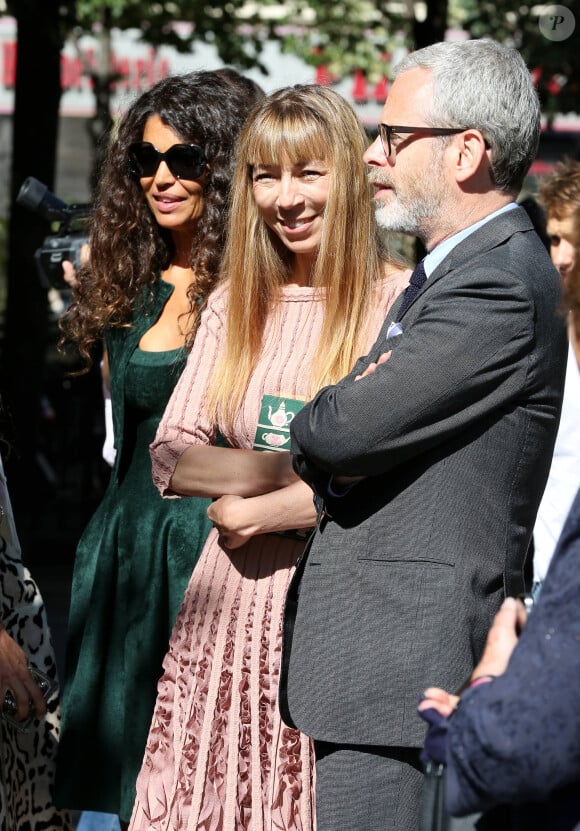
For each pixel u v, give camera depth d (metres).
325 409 2.93
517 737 2.02
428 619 2.87
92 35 15.87
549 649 2.04
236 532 3.39
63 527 12.89
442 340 2.85
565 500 4.36
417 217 3.06
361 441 2.86
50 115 10.98
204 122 4.22
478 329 2.84
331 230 3.46
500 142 2.98
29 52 10.86
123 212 4.33
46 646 3.96
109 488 4.38
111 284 4.32
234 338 3.55
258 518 3.38
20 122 10.94
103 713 4.19
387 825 2.95
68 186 27.97
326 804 3.01
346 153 3.46
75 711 4.19
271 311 3.57
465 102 2.96
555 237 3.01
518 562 2.99
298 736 3.41
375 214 3.33
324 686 2.95
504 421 2.91
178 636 3.63
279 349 3.52
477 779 2.08
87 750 4.16
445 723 2.30
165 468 3.57
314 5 15.97
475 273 2.89
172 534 4.18
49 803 4.14
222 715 3.49
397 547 2.92
